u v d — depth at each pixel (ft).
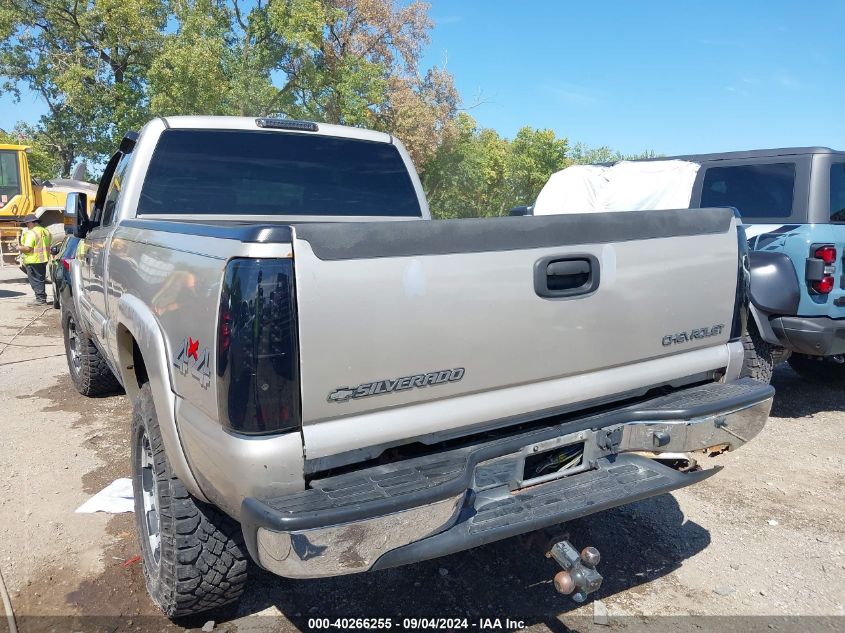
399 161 16.03
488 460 8.42
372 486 7.45
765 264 17.90
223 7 96.48
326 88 104.78
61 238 57.16
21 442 16.98
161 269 9.21
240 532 9.26
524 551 11.78
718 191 20.86
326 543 6.88
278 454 7.11
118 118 95.91
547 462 9.25
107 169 16.39
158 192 13.44
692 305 10.12
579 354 9.06
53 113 102.53
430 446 8.46
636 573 11.30
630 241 9.32
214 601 9.57
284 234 6.97
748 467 15.80
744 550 12.08
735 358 10.83
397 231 7.50
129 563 11.46
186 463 8.36
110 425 18.33
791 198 18.71
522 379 8.66
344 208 15.21
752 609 10.32
